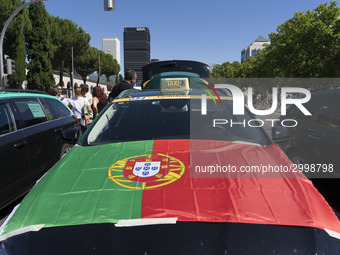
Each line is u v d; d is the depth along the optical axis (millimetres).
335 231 1442
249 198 1619
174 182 1773
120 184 1777
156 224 1445
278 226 1430
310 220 1469
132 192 1693
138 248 1335
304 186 1764
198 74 8359
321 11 26656
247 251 1311
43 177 2004
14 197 3730
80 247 1360
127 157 2129
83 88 6777
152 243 1352
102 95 6949
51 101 5262
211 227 1421
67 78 55656
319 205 1613
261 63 38156
